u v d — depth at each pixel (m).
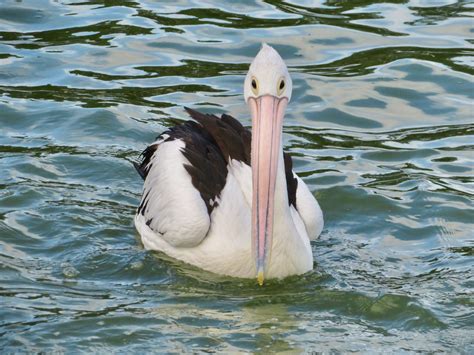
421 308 11.49
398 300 11.69
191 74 18.17
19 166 14.90
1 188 14.21
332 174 15.14
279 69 11.16
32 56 18.66
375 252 13.21
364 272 12.63
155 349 10.51
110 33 19.67
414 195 14.57
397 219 14.02
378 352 10.59
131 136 16.11
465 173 15.27
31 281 12.03
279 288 12.20
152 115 16.72
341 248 13.31
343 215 14.19
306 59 18.78
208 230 12.58
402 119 16.98
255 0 21.39
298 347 10.66
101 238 13.30
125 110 16.83
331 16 20.62
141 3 21.23
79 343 10.55
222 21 20.28
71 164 15.13
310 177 15.05
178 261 12.85
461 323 11.26
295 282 12.32
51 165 15.05
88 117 16.55
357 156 15.79
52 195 14.20
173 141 13.66
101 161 15.27
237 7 21.03
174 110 16.86
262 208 11.09
